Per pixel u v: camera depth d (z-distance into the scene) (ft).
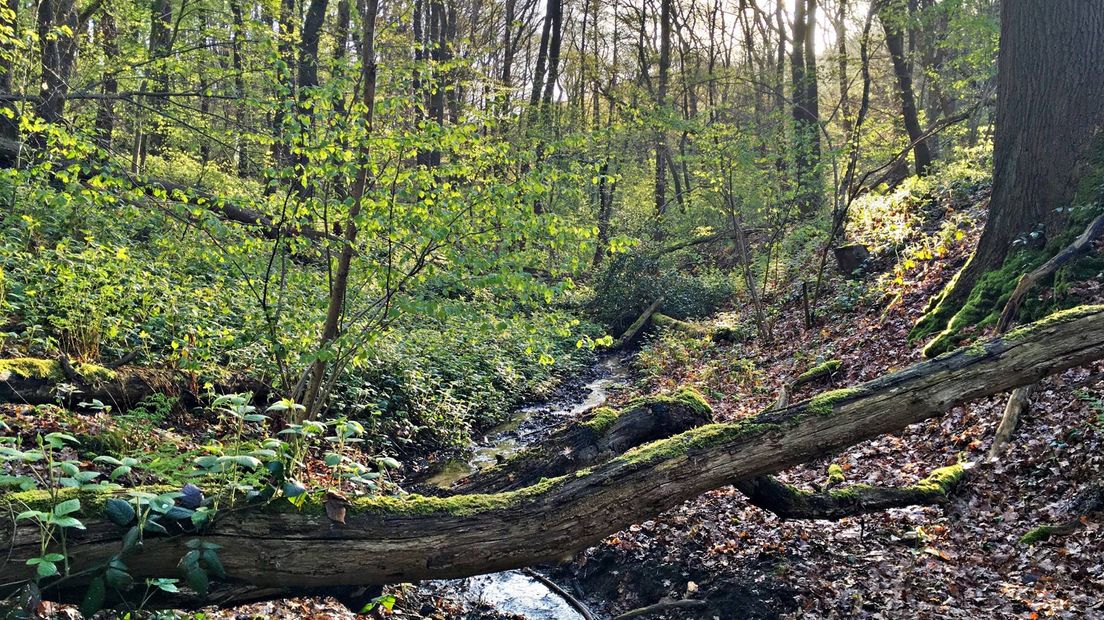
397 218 16.58
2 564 9.15
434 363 34.42
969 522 17.84
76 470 9.50
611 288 57.36
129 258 22.71
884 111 59.16
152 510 9.87
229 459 10.02
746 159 40.22
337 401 25.80
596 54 92.58
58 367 19.57
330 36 41.68
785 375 33.65
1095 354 16.57
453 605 17.54
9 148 28.84
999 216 28.55
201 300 24.53
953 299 29.35
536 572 19.56
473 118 18.66
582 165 23.97
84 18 38.09
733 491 21.84
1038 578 15.15
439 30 76.95
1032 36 27.55
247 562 10.31
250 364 24.20
